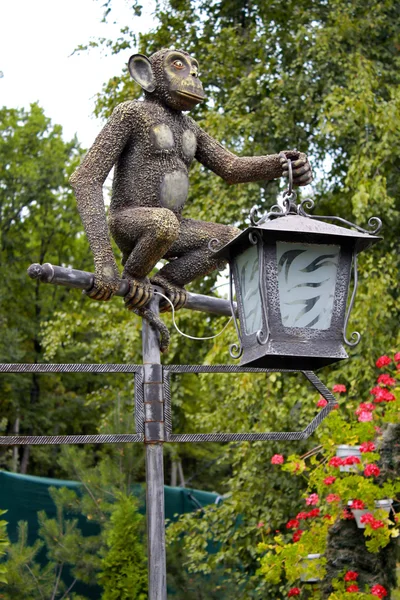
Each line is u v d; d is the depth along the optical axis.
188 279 4.67
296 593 8.48
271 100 13.47
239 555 11.60
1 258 26.36
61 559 9.68
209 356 11.68
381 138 12.57
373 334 11.25
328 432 10.98
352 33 13.77
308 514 8.12
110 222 4.52
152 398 4.15
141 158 4.51
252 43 14.26
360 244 3.62
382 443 7.13
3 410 25.00
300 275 3.52
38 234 26.78
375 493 6.81
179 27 15.36
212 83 14.80
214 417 12.03
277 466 11.57
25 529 9.56
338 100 12.56
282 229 3.47
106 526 9.67
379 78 13.45
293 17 14.73
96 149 4.44
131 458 10.23
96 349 13.82
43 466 23.92
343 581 6.98
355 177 12.13
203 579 10.52
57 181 26.44
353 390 11.10
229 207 13.05
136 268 4.36
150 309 4.43
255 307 3.57
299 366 3.65
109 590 9.15
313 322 3.51
